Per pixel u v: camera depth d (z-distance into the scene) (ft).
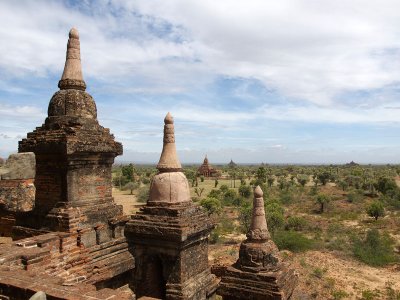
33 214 34.12
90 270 32.04
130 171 287.07
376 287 68.95
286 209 172.04
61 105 35.04
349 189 233.96
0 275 21.12
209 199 147.84
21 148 34.88
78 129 33.63
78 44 37.40
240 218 125.49
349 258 87.20
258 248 32.53
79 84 36.50
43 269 26.48
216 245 98.94
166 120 38.24
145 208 36.60
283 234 100.32
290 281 33.17
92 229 33.37
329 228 121.60
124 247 35.53
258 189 34.63
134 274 35.99
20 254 25.49
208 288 37.22
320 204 172.65
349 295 64.44
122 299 18.37
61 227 31.65
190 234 34.47
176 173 37.22
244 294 31.71
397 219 136.26
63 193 32.83
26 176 28.99
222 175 427.74
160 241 34.73
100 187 35.68
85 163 33.96
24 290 19.12
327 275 73.67
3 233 37.24
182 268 34.45
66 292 18.72
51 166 33.53
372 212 138.51
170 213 35.19
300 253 90.33
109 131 37.24
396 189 198.18
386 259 85.40
